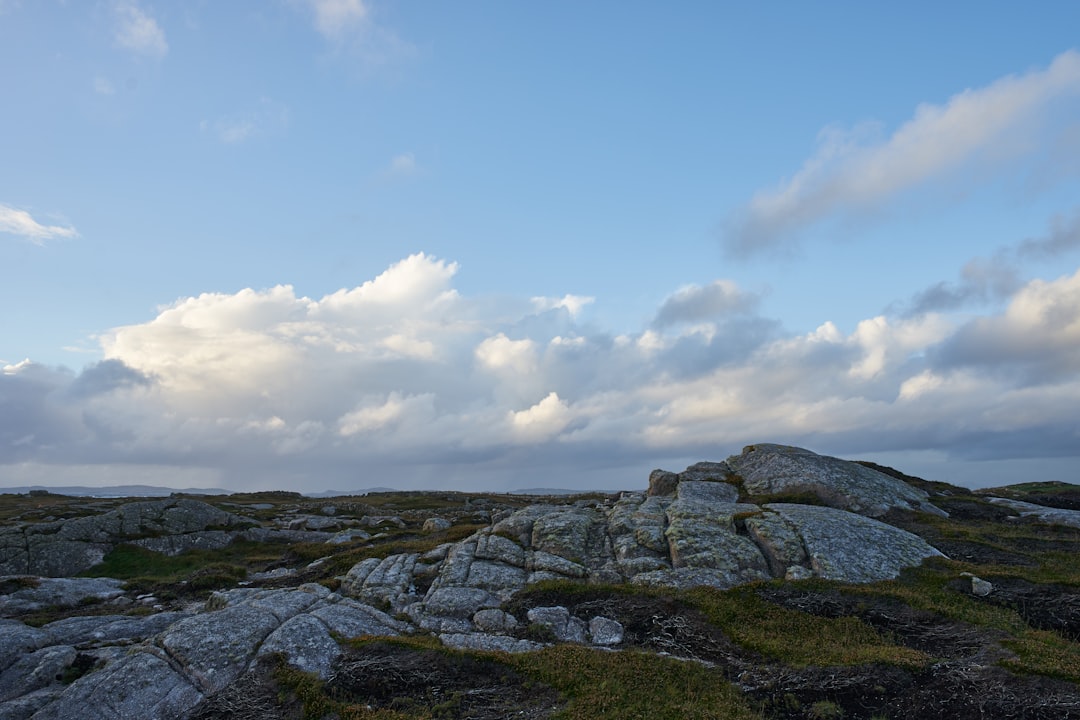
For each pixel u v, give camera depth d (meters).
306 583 36.25
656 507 40.31
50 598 37.41
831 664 21.58
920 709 18.64
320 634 24.75
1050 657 20.25
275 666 22.39
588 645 25.25
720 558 32.16
